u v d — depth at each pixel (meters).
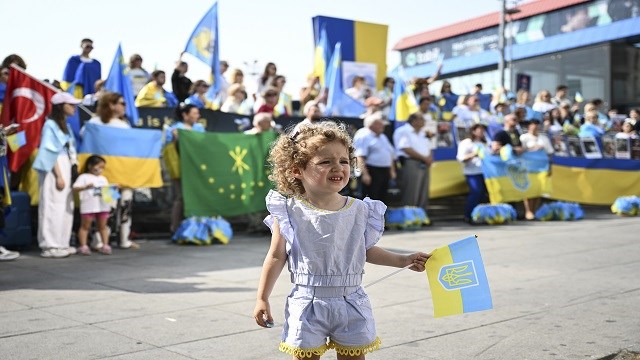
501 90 16.53
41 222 8.62
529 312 5.32
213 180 10.37
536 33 42.06
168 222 11.24
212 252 9.05
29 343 4.43
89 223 8.88
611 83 27.09
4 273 7.29
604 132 15.77
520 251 8.83
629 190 15.54
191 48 12.10
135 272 7.35
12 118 8.86
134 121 10.65
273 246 2.97
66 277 7.03
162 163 10.95
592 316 5.18
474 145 12.95
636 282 6.60
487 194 13.32
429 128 13.38
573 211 13.58
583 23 39.25
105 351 4.25
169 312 5.34
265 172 10.88
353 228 2.97
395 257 3.10
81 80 12.23
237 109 12.38
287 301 2.99
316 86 13.57
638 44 36.56
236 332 4.72
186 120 10.45
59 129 8.59
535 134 13.75
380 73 14.77
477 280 3.05
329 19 14.26
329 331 2.94
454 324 4.95
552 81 29.69
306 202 2.98
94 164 8.85
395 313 5.31
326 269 2.91
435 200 14.58
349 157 3.00
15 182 9.43
